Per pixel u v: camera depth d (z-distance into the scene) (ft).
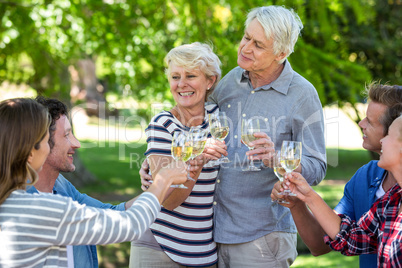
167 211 7.80
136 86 24.84
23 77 25.91
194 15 18.16
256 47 7.68
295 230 8.34
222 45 17.52
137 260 7.95
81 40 21.26
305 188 6.31
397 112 6.38
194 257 7.79
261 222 7.88
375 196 6.80
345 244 6.13
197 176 7.41
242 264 7.91
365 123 6.76
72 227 5.13
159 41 22.63
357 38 33.32
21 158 5.23
